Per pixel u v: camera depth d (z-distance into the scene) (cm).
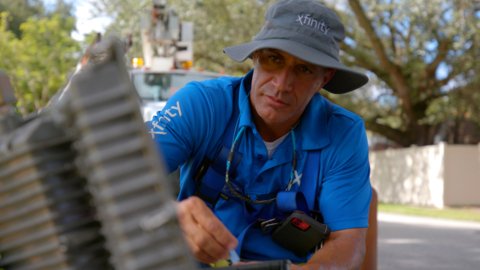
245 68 1667
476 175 1441
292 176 161
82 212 57
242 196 158
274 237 156
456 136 2361
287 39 146
